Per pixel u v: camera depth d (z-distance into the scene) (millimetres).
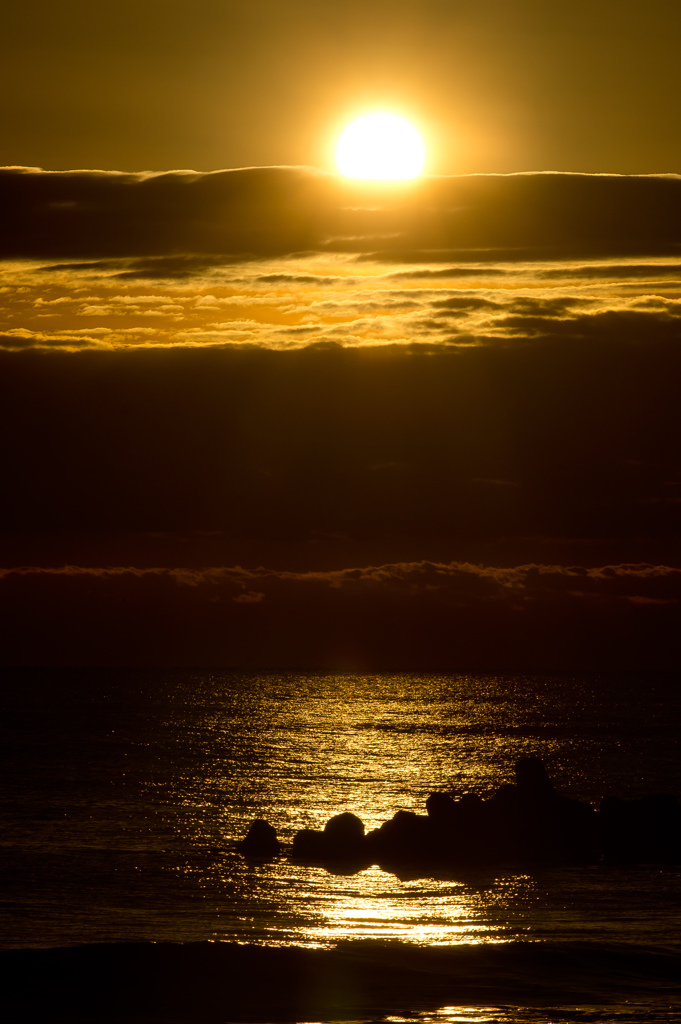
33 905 57469
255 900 60438
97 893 61406
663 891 63812
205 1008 36875
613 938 50906
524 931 52688
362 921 55219
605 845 76812
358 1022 35000
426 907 59000
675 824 77812
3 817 93062
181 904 58906
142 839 82375
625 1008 37594
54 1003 37062
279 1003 37562
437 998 38531
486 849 76062
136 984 39469
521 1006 37594
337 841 76625
